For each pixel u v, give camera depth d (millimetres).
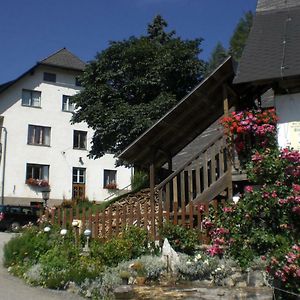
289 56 10750
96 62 25047
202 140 16969
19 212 27719
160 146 13555
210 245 9898
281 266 8312
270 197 9086
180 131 13102
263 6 13312
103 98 24609
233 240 9164
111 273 9586
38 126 38406
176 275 9188
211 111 12656
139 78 24141
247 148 10430
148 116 22781
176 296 8422
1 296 9148
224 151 11281
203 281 9078
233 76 11172
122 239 10656
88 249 11469
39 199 37312
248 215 9211
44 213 14359
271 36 11875
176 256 9406
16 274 11023
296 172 9266
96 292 9289
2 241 17250
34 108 38406
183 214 10805
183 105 11922
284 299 8312
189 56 24844
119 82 25047
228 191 10703
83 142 40000
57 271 10250
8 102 37625
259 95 12094
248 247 9078
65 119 39406
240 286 8711
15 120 37625
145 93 24578
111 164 40594
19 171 37094
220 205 10156
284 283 8375
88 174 39719
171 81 24641
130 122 23016
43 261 10695
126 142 23359
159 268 9320
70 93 39906
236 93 11922
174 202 11047
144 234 10867
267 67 10578
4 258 12344
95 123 24250
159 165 15742
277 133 10594
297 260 8172
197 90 11430
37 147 38062
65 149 39094
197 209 10578
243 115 10555
